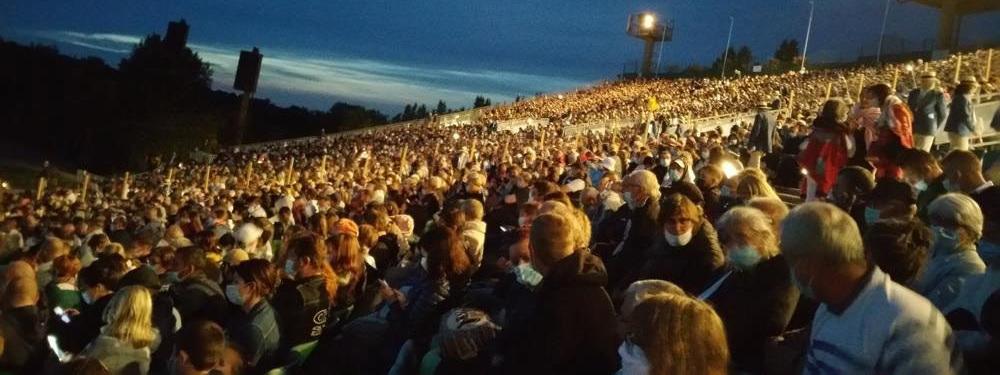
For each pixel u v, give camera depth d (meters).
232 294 6.05
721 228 4.68
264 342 5.71
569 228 4.47
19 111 84.56
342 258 6.98
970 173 6.20
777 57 95.44
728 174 11.20
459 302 5.88
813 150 10.14
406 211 14.56
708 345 3.03
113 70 96.88
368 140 62.19
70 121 83.25
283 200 18.34
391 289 6.28
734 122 40.81
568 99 81.88
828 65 75.12
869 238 3.91
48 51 90.94
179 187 38.41
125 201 30.50
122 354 5.41
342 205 18.86
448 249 5.90
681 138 27.36
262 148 72.75
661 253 6.03
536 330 4.21
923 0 71.38
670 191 7.95
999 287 3.93
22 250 11.30
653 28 107.81
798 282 3.25
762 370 4.50
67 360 5.65
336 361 6.01
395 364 5.66
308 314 6.05
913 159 6.98
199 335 4.82
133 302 5.52
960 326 4.04
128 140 76.88
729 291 4.71
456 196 14.91
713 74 93.56
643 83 86.12
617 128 44.28
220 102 102.62
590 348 4.17
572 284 4.24
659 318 3.07
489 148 37.38
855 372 3.01
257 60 77.81
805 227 3.15
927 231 3.90
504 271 7.64
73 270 7.29
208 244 9.74
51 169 66.06
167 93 93.19
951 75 37.56
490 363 4.69
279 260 8.11
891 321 2.97
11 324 6.47
